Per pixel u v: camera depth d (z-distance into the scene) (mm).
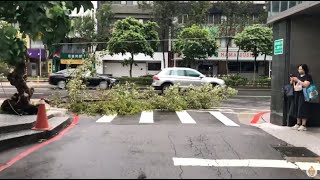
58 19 6199
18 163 7453
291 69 11922
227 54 44844
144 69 50062
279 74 12375
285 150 8734
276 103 12602
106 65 49938
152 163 7414
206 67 49031
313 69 11930
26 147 8906
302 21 11891
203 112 16141
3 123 10047
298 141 9742
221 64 49094
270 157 8086
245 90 32188
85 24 42406
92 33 42781
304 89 11211
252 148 8867
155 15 46344
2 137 8961
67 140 9516
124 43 37344
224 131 11109
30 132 9672
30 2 5465
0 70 14398
